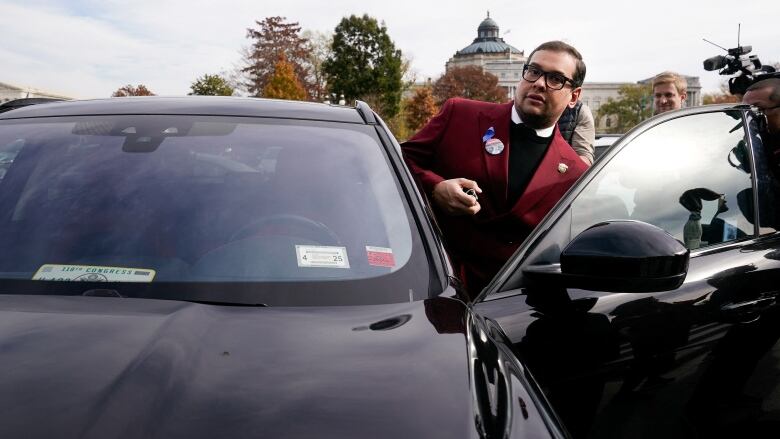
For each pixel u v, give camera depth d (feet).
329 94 256.73
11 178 6.77
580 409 6.78
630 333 7.16
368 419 4.03
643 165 8.24
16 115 7.77
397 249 6.41
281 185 6.82
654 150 8.41
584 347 6.85
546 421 4.72
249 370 4.42
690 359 7.59
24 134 7.35
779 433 8.45
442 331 5.27
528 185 10.28
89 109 7.88
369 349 4.83
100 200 6.48
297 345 4.80
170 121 7.55
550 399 6.51
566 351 6.73
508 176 10.42
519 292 6.95
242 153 7.14
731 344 7.96
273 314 5.32
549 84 10.29
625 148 8.14
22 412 3.82
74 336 4.67
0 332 4.72
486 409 4.43
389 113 252.62
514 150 10.56
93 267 5.82
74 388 4.05
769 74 10.36
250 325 5.07
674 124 8.80
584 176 7.75
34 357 4.37
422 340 5.05
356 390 4.30
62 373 4.19
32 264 5.85
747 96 10.19
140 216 6.34
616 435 7.08
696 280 7.89
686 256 6.11
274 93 222.28
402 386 4.40
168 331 4.80
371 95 249.14
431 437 3.96
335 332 5.07
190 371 4.36
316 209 6.63
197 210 6.43
